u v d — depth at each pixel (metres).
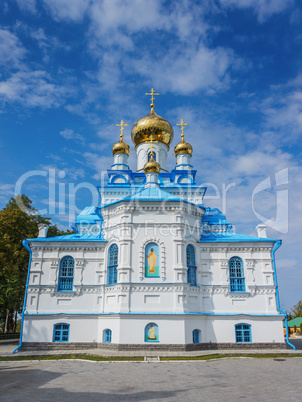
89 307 28.20
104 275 28.80
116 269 28.08
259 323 27.89
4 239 40.44
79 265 29.12
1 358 23.66
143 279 27.09
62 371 18.64
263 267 29.44
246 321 27.91
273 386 14.73
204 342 27.09
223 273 29.16
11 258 40.94
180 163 40.50
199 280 28.80
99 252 29.59
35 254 29.50
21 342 27.23
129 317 26.05
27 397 12.83
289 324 71.06
